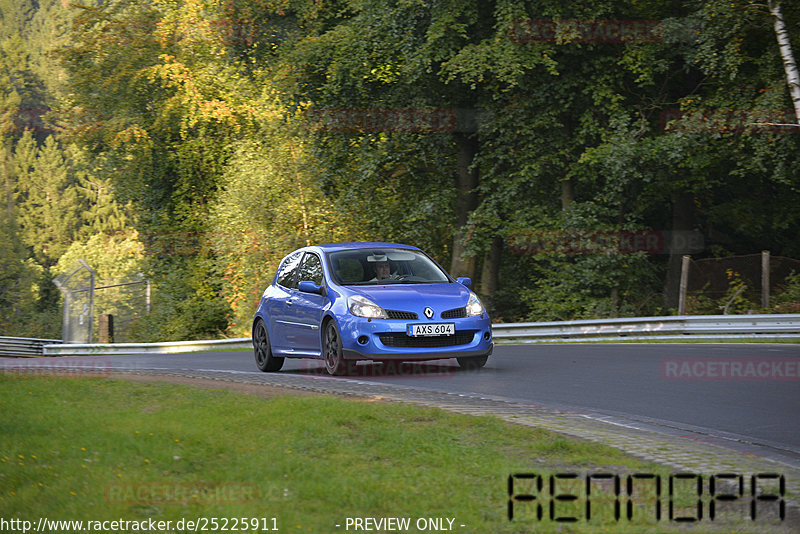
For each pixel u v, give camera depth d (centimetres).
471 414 1777
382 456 1366
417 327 2455
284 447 1398
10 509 998
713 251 6450
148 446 1329
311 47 6475
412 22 5891
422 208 6406
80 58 9150
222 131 8700
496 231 6272
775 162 5256
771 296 4603
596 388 2314
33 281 16038
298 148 7500
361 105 6525
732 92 5434
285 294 2838
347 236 7219
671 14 5953
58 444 1323
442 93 6194
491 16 5991
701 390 2284
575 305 5888
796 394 2217
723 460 1444
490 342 2552
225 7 7500
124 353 6694
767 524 1073
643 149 5441
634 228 5900
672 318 4075
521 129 5997
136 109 9081
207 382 2284
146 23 8900
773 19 4859
